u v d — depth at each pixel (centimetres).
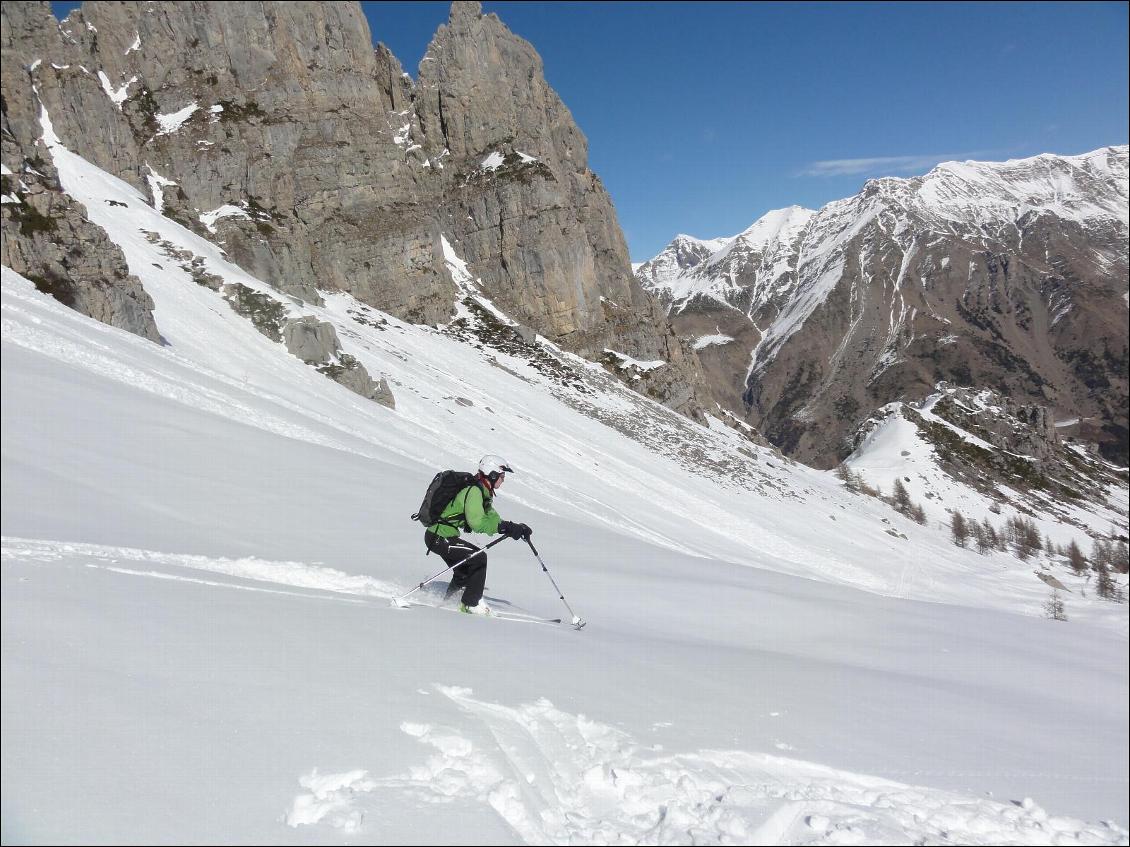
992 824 398
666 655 739
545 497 4166
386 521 1518
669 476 7944
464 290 12150
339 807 320
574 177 14388
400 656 557
